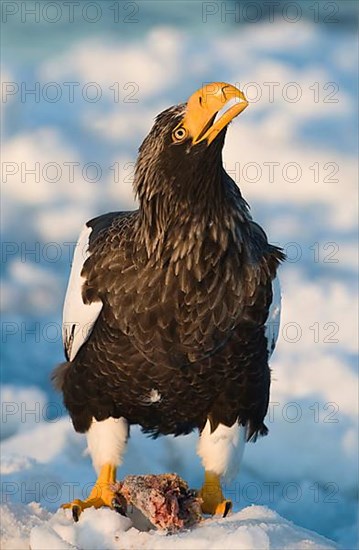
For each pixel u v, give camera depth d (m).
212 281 8.49
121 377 8.84
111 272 8.67
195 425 9.26
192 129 8.15
